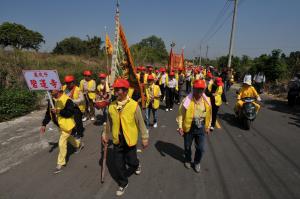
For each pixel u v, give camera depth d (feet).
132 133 13.33
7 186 14.21
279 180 15.83
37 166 16.72
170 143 22.11
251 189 14.65
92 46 120.88
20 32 110.52
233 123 30.63
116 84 12.69
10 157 17.99
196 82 15.38
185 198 13.53
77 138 19.38
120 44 17.35
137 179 15.42
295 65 85.81
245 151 20.77
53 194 13.57
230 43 78.33
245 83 28.19
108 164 17.35
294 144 22.95
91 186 14.48
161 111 36.60
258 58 97.91
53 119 16.57
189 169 16.97
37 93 35.04
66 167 16.72
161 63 171.94
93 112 29.50
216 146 21.77
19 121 27.25
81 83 29.25
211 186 14.84
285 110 41.52
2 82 34.40
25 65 44.27
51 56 66.08
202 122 15.64
